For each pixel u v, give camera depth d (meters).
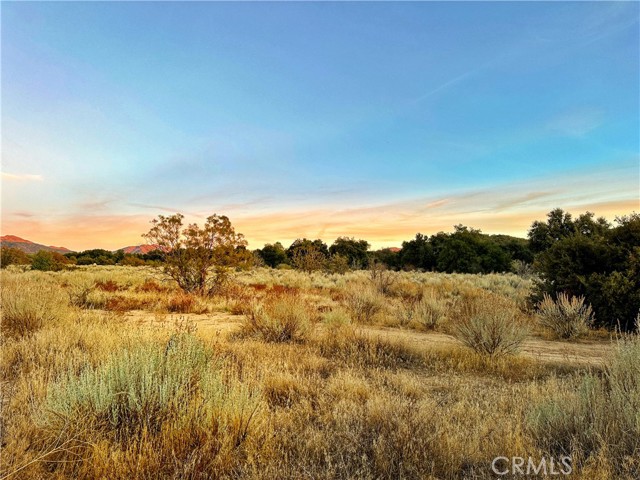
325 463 2.94
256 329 8.20
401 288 20.03
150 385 3.41
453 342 8.20
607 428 3.07
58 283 17.11
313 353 6.74
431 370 6.34
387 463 2.89
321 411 4.06
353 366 5.99
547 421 3.50
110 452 2.79
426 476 2.78
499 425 3.58
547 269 12.35
